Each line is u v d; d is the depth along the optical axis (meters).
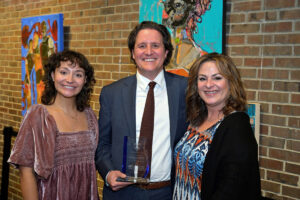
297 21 1.92
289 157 1.99
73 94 1.58
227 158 1.26
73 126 1.61
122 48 2.90
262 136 2.10
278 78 2.01
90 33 3.17
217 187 1.27
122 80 1.86
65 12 3.39
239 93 1.41
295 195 1.97
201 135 1.48
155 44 1.71
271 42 2.03
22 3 3.82
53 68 1.59
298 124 1.94
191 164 1.45
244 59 2.16
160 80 1.77
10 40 4.01
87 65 1.64
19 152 1.46
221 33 2.19
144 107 1.75
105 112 1.81
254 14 2.10
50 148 1.48
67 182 1.53
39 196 1.51
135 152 1.61
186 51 2.40
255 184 1.23
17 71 3.93
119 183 1.60
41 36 3.44
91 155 1.65
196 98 1.56
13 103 4.01
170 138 1.70
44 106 1.56
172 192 1.69
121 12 2.89
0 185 4.12
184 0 2.38
